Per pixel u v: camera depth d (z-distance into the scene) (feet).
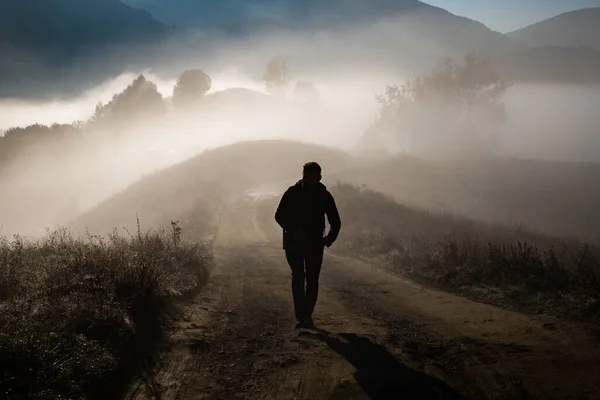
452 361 19.06
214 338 21.98
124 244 36.76
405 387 16.90
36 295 21.93
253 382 17.66
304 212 23.59
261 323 24.70
